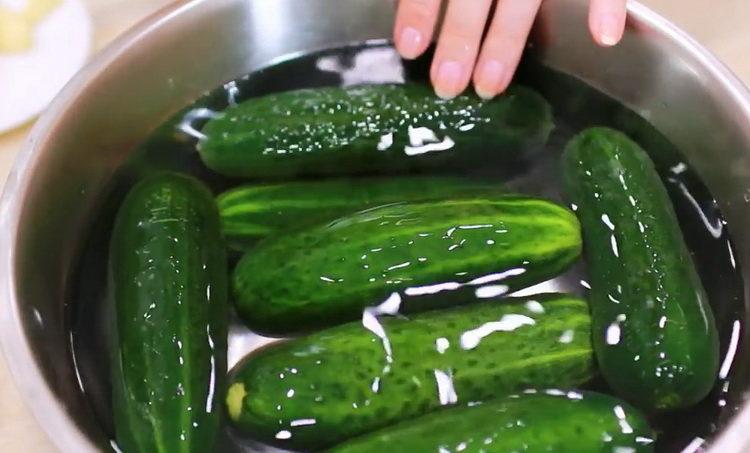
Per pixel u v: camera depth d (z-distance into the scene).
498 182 0.57
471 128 0.58
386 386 0.50
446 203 0.54
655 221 0.53
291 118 0.57
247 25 0.59
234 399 0.51
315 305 0.52
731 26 0.63
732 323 0.55
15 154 0.60
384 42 0.62
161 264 0.52
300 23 0.60
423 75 0.61
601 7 0.56
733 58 0.62
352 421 0.50
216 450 0.51
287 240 0.53
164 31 0.57
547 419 0.49
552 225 0.54
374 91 0.58
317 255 0.53
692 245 0.56
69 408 0.50
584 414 0.49
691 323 0.51
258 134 0.57
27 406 0.49
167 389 0.50
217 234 0.54
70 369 0.53
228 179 0.58
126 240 0.53
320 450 0.51
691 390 0.51
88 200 0.57
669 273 0.52
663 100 0.59
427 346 0.51
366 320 0.52
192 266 0.52
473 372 0.50
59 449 0.47
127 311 0.51
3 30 0.62
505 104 0.58
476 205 0.54
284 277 0.52
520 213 0.54
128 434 0.50
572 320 0.52
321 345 0.51
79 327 0.55
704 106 0.57
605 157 0.55
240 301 0.53
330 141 0.57
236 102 0.61
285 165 0.57
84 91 0.55
